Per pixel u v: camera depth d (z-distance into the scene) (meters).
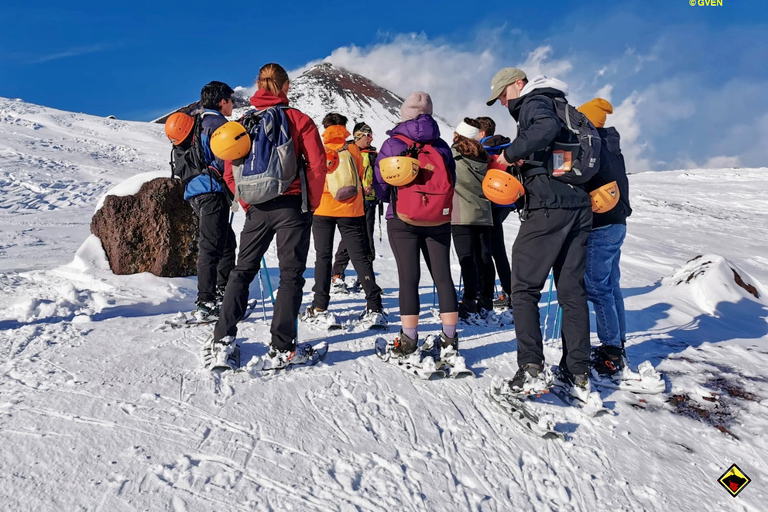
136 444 1.96
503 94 2.84
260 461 1.94
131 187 4.80
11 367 2.57
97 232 4.93
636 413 2.71
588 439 2.39
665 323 4.43
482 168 3.88
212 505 1.67
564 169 2.52
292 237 2.72
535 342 2.55
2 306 3.69
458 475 2.02
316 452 2.04
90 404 2.23
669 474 2.17
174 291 4.39
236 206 2.76
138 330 3.33
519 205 2.74
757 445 2.45
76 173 20.45
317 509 1.71
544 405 2.68
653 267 8.93
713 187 29.45
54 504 1.61
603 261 2.91
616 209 2.88
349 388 2.64
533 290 2.60
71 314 3.58
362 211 3.73
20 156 22.19
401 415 2.42
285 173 2.56
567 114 2.51
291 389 2.57
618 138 2.96
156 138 35.72
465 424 2.42
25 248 7.05
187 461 1.88
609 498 1.98
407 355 2.96
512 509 1.86
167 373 2.62
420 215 2.78
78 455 1.86
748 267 10.80
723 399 2.89
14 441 1.91
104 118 41.50
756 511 1.97
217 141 2.51
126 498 1.66
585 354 2.67
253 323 3.67
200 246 3.56
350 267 6.58
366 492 1.83
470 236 3.97
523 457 2.20
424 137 2.79
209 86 3.52
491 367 3.12
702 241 14.64
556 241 2.58
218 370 2.69
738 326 4.47
